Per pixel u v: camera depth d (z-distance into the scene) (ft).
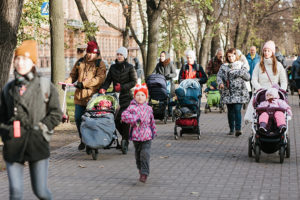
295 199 34.37
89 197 35.65
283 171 43.39
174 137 63.98
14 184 26.50
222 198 34.81
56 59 73.31
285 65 125.59
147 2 108.17
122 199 35.01
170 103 63.82
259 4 205.46
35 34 103.81
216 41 185.68
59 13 72.79
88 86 53.47
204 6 133.28
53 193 36.88
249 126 74.18
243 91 63.36
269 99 48.47
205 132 69.10
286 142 47.88
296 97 127.65
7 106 26.89
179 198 34.99
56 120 27.09
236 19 212.23
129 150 55.26
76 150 55.57
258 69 54.70
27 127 26.58
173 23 157.79
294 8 224.74
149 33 108.68
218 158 49.88
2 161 48.55
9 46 56.75
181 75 74.49
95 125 48.55
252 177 41.22
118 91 52.29
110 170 44.86
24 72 26.86
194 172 43.45
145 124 39.65
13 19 56.39
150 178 41.39
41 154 26.71
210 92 93.15
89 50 53.72
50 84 27.27
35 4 95.61
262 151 49.32
